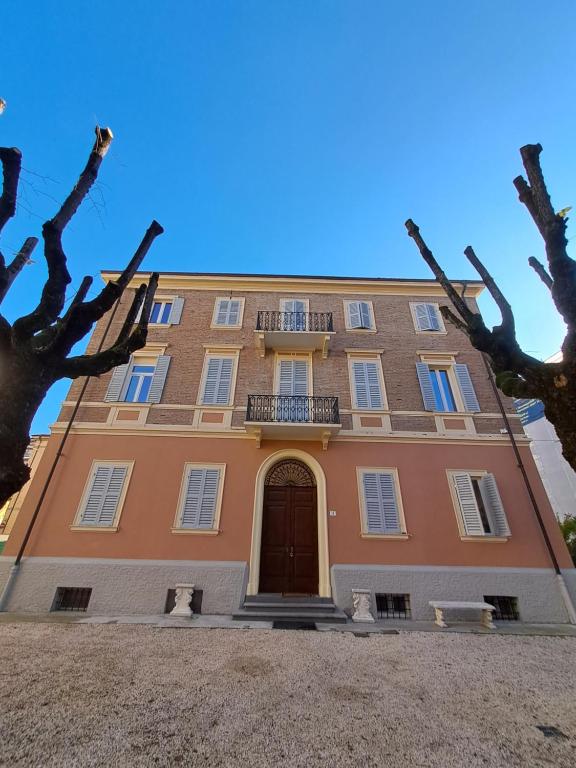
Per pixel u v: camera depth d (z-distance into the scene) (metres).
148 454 10.52
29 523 9.49
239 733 3.39
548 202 4.38
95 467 10.27
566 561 9.40
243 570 9.10
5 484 3.36
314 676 4.79
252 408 11.10
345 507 10.02
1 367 3.73
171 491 10.06
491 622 8.23
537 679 4.91
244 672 4.86
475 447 10.88
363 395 11.80
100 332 12.88
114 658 5.29
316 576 9.62
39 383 3.87
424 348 12.93
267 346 12.71
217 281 14.27
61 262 4.21
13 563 8.95
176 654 5.56
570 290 3.94
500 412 11.53
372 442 10.90
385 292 14.41
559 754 3.20
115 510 9.73
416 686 4.58
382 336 13.24
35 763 2.89
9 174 3.98
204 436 10.83
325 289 14.44
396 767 2.99
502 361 4.43
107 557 9.18
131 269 4.84
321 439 10.87
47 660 5.12
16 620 7.62
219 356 12.50
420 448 10.84
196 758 3.03
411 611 8.77
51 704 3.80
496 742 3.37
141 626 7.35
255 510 9.95
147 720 3.56
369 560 9.38
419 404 11.70
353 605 8.67
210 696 4.11
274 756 3.08
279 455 10.66
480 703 4.15
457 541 9.62
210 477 10.27
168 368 12.13
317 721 3.65
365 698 4.19
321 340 12.45
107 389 11.59
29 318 3.92
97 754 3.03
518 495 10.20
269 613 8.28
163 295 13.97
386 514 9.95
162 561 9.16
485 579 9.12
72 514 9.66
